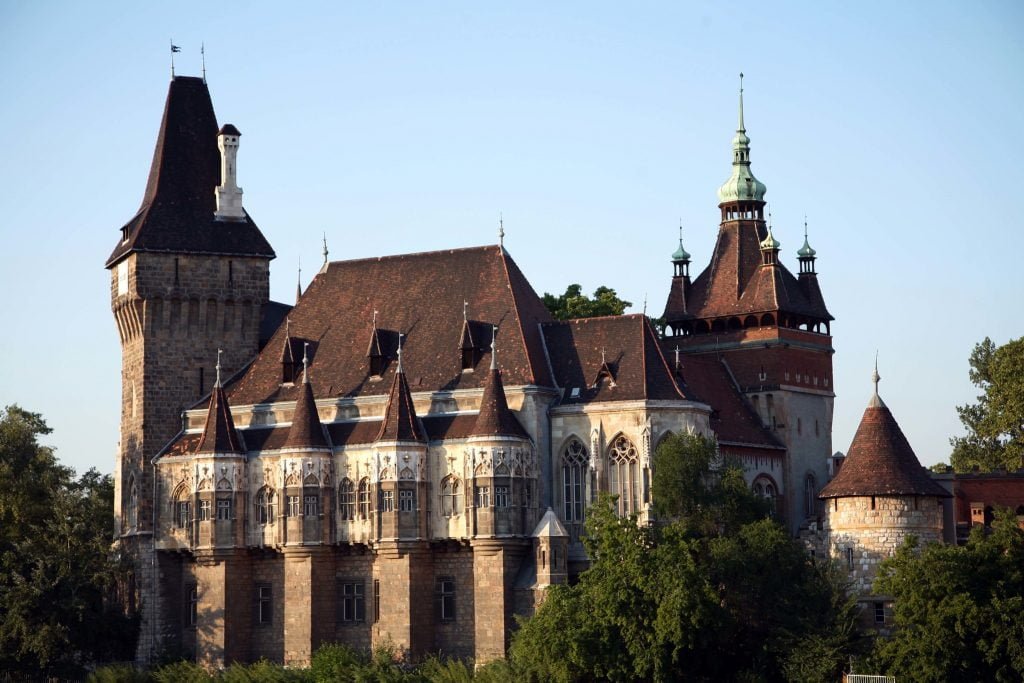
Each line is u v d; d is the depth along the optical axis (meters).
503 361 189.62
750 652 163.25
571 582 184.75
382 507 185.12
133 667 192.12
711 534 176.00
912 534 165.25
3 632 187.88
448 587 186.12
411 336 197.25
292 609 188.75
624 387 186.25
